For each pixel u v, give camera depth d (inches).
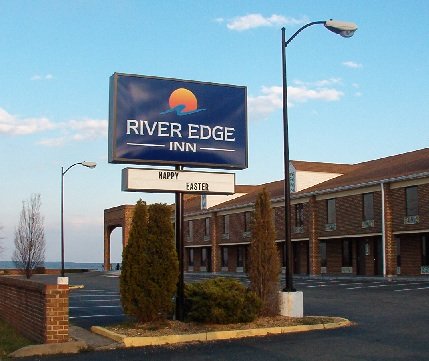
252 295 625.3
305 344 519.2
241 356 471.8
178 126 661.9
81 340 539.8
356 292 1074.1
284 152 690.2
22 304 625.6
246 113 694.5
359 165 2027.6
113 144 633.0
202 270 2486.5
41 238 2122.3
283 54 700.0
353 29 667.4
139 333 559.5
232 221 2230.6
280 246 2015.3
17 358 488.1
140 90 648.4
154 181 640.4
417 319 670.5
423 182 1430.9
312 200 1802.4
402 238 1547.7
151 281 595.5
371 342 520.7
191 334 552.4
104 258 2997.0
